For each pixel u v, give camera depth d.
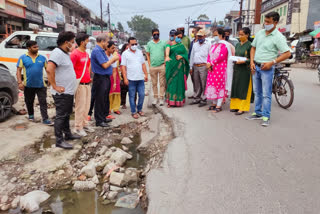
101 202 3.02
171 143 4.13
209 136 4.36
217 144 4.01
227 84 5.73
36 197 2.99
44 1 25.70
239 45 5.54
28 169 3.61
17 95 5.95
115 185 3.36
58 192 3.22
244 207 2.49
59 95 4.05
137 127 5.54
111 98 6.14
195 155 3.65
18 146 4.26
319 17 27.86
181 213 2.46
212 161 3.45
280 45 4.50
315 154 3.59
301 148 3.80
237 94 5.61
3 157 3.87
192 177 3.07
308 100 7.15
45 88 5.42
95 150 4.46
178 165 3.39
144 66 6.05
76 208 2.92
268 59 4.70
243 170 3.19
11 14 17.59
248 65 5.39
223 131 4.59
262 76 4.82
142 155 4.32
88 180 3.47
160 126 5.32
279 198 2.62
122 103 6.81
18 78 5.25
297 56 24.05
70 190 3.26
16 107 6.55
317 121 5.12
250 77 5.46
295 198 2.61
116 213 2.80
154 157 4.03
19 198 3.03
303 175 3.05
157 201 2.65
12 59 8.91
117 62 6.05
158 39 6.57
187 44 7.49
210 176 3.08
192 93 8.32
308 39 24.70
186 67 6.40
